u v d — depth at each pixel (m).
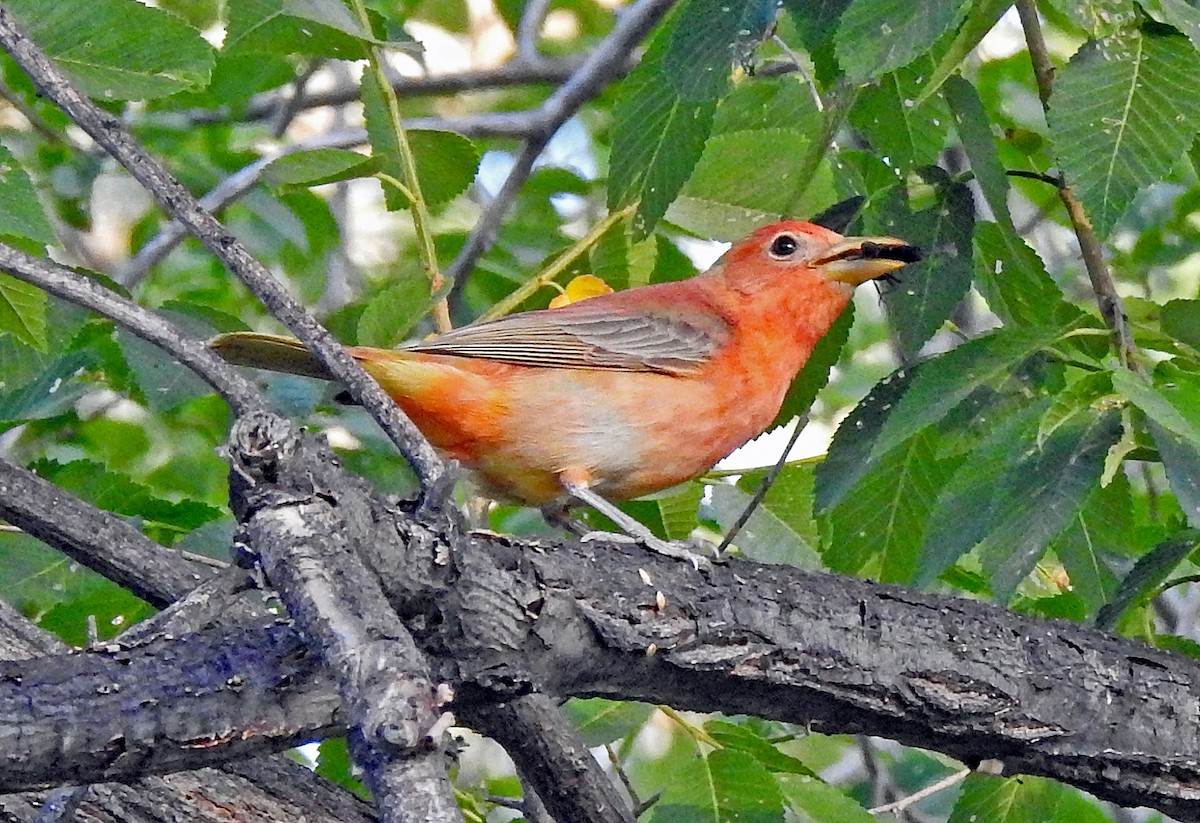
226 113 18.69
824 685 8.49
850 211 11.05
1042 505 8.92
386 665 5.27
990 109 15.88
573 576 8.06
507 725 8.89
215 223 7.73
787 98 12.49
